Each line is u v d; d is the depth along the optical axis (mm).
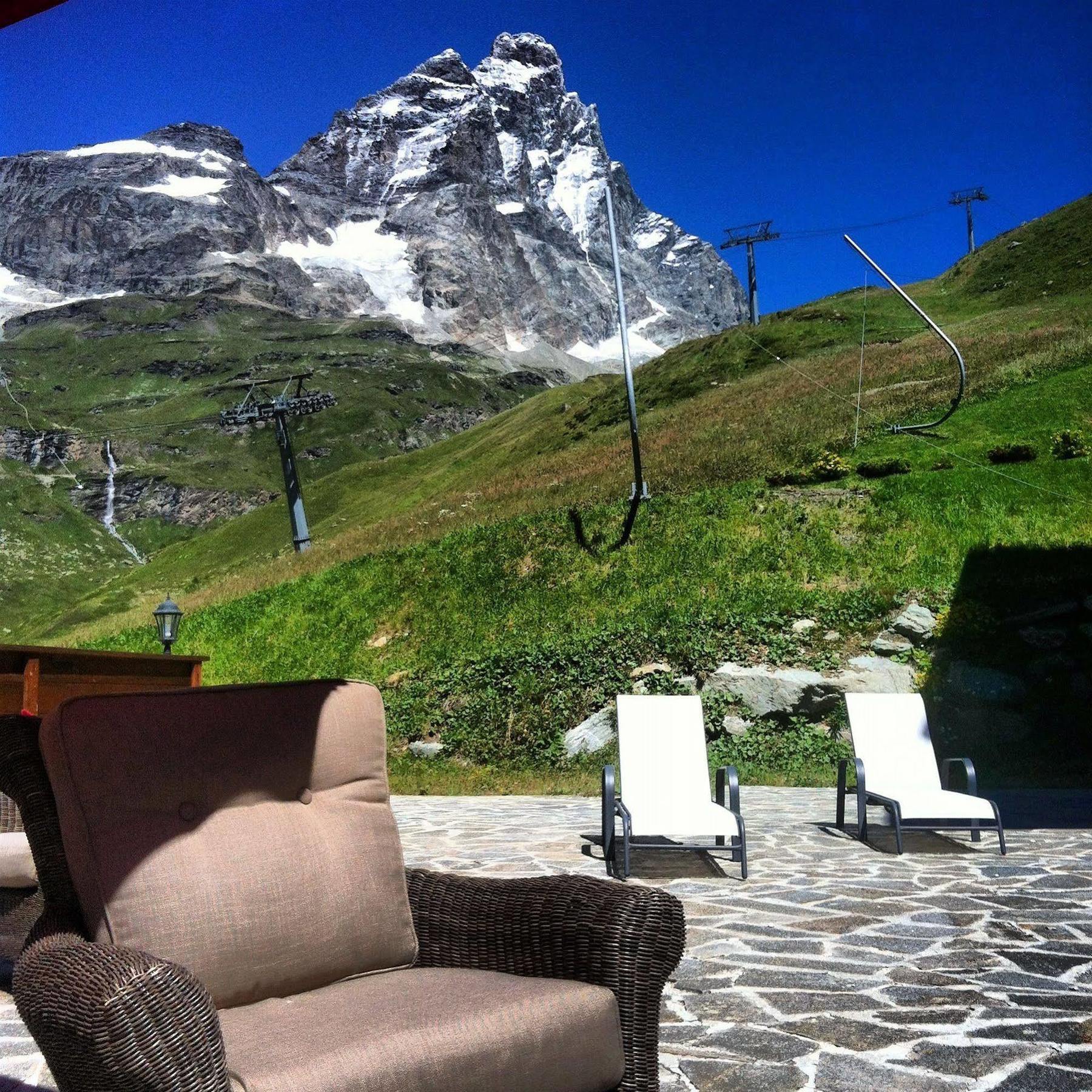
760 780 13844
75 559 158000
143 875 2510
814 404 32375
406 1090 2109
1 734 2609
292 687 2992
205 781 2725
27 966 2100
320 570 30594
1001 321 41375
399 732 18906
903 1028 3969
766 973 4734
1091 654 15742
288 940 2645
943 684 15695
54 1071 2020
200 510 175500
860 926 5676
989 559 18188
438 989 2555
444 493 54844
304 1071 2037
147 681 8391
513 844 8789
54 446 190250
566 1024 2369
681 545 21812
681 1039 3855
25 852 4348
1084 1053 3699
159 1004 1906
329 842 2848
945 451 23500
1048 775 13773
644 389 53094
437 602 23875
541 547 24234
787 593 18344
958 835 9016
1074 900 6332
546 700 17734
